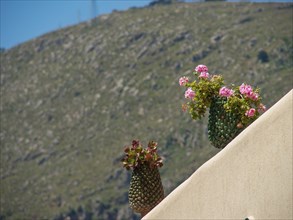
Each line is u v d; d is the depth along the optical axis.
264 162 6.44
